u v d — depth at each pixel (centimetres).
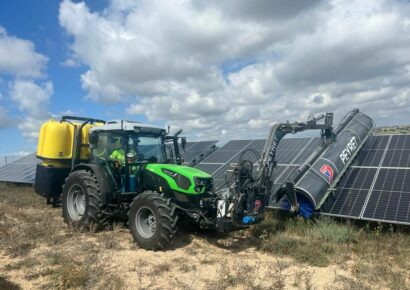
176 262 688
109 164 904
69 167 1072
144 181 870
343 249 767
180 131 977
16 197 1383
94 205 872
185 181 797
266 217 981
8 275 594
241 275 609
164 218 746
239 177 791
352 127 1216
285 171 1140
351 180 1041
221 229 756
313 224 912
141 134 912
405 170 988
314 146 1225
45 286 552
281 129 935
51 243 771
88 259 648
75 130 1039
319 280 614
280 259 724
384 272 640
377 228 877
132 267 650
